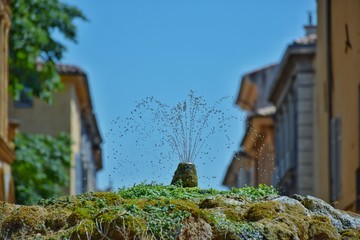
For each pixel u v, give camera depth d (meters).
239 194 11.62
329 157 36.94
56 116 57.69
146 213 10.29
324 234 10.59
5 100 36.78
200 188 12.10
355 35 31.77
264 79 66.81
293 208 10.84
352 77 32.47
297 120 46.69
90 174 71.94
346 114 33.69
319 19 39.72
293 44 46.50
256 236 10.27
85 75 57.53
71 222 10.44
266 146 59.16
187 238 10.16
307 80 46.66
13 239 10.45
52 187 46.66
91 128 72.19
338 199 35.12
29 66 41.34
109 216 10.14
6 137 36.72
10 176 36.91
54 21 42.38
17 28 40.56
